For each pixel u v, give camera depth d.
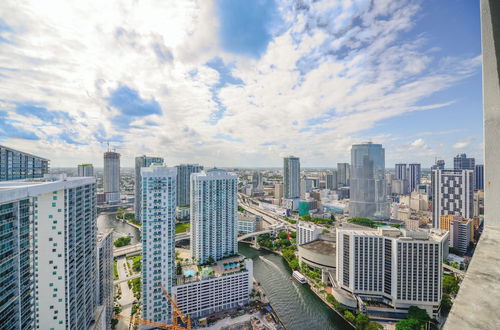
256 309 157.00
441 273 140.62
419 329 126.12
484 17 12.70
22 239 71.25
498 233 11.03
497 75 11.80
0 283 61.78
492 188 11.52
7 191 63.62
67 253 87.12
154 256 134.00
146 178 131.75
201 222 196.88
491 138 11.80
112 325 136.00
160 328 133.00
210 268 169.12
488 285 8.84
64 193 87.12
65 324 85.88
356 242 155.88
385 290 150.38
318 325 143.50
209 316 148.75
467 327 7.60
